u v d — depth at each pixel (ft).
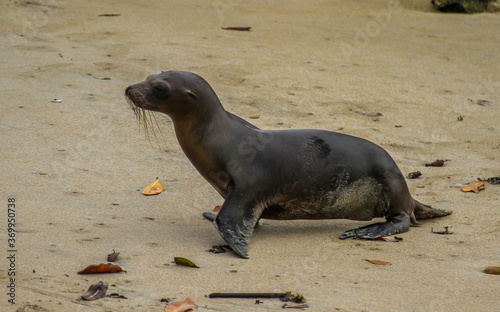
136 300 46.83
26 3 183.93
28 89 109.60
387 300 48.85
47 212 65.51
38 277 49.83
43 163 80.23
